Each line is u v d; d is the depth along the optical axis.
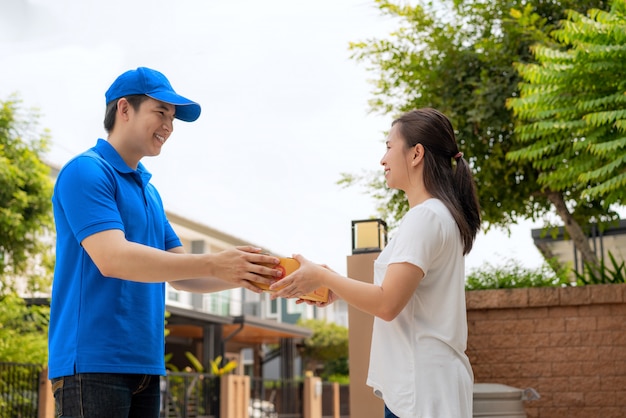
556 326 5.35
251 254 1.91
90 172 2.00
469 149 7.48
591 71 5.28
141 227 2.12
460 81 7.44
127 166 2.14
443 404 1.83
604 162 5.63
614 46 5.08
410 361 1.87
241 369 21.22
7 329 9.22
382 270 1.97
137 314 2.04
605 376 5.19
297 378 21.41
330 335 24.83
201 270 1.90
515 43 7.37
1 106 10.03
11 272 10.29
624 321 5.21
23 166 9.95
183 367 18.50
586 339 5.27
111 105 2.17
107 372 1.96
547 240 9.05
